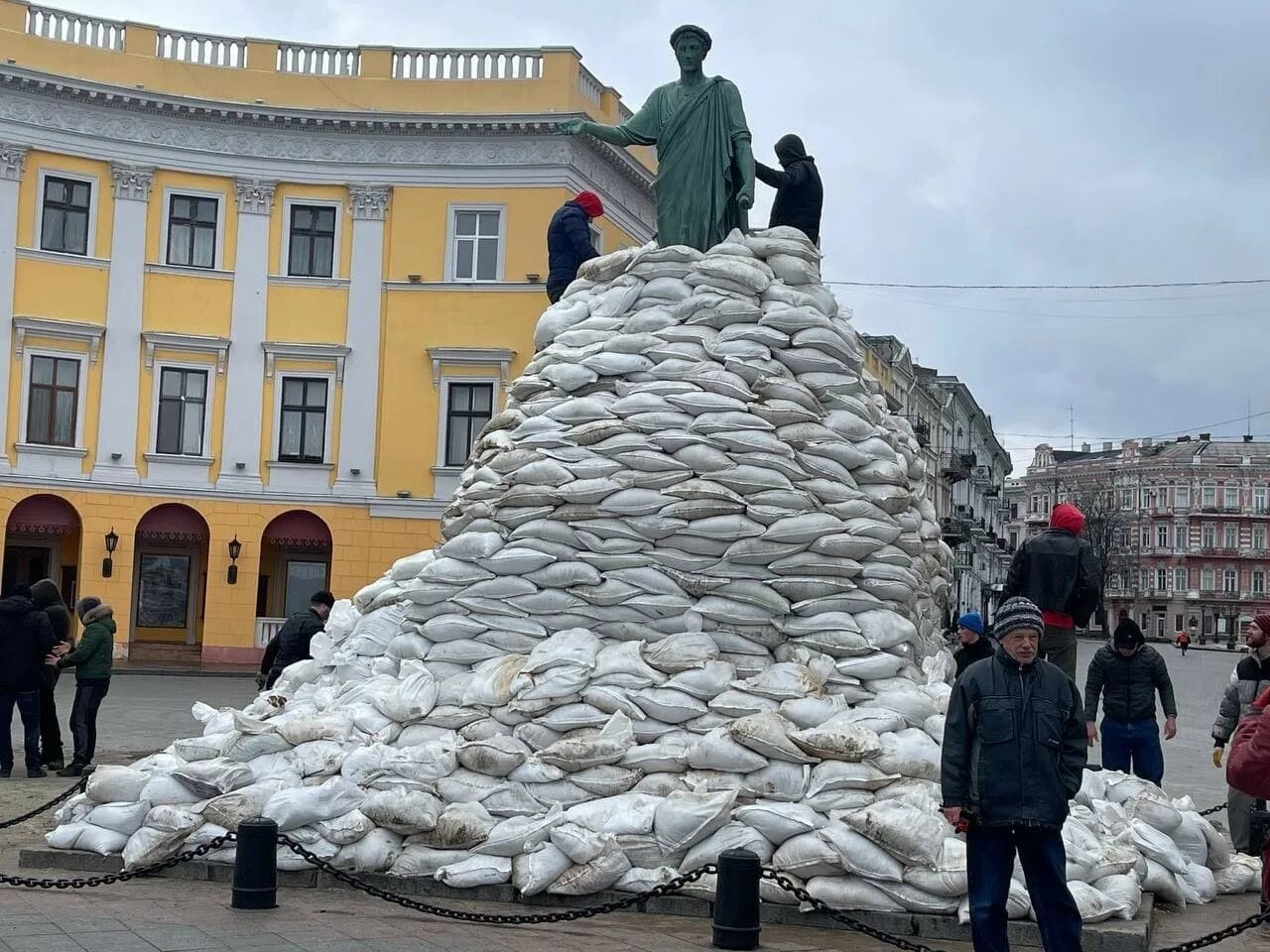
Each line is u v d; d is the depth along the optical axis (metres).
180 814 8.48
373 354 33.84
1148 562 124.38
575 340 10.86
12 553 32.81
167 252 33.41
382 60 34.12
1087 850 8.20
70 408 32.66
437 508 33.56
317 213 34.16
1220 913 8.73
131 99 32.78
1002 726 6.47
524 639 9.68
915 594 10.13
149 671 30.48
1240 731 8.03
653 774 8.55
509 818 8.43
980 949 6.50
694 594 9.62
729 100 12.14
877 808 7.88
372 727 9.09
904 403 49.06
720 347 10.42
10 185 32.03
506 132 33.44
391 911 7.79
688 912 7.88
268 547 34.12
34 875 8.53
